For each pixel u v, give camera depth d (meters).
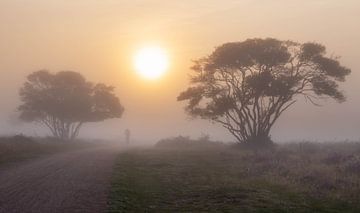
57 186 19.67
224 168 30.84
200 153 45.97
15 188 18.73
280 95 53.59
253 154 39.47
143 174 26.02
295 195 19.12
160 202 16.86
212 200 17.66
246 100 54.53
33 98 84.12
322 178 23.39
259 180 23.75
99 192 18.28
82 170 26.80
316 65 54.25
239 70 55.84
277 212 15.55
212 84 57.28
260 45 54.38
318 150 44.19
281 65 55.00
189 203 16.92
